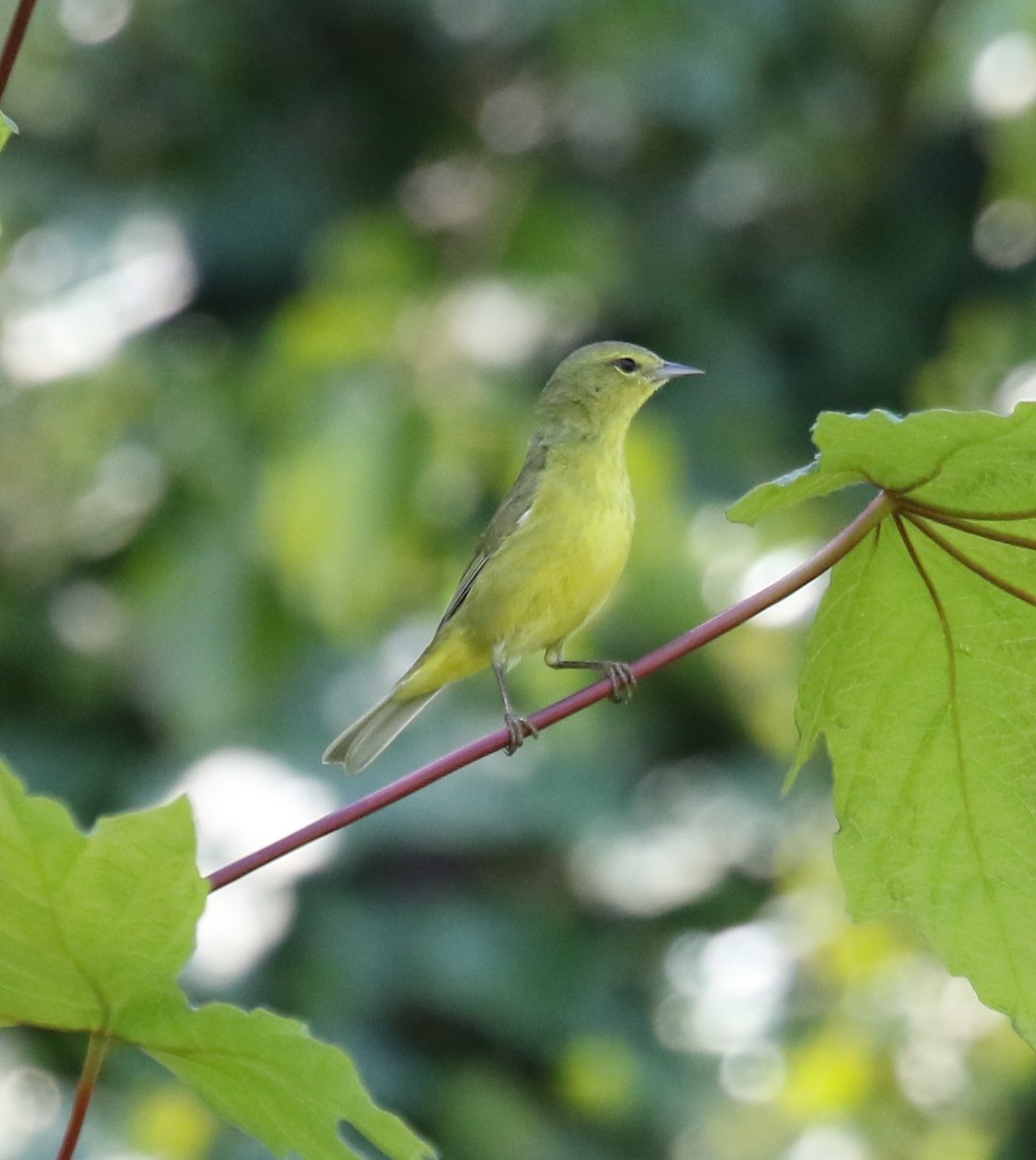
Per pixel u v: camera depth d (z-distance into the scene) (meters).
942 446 4.69
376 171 15.80
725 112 15.22
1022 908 5.39
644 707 14.54
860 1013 11.91
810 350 16.19
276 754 12.63
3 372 13.98
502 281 13.77
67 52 15.35
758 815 14.26
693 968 13.52
